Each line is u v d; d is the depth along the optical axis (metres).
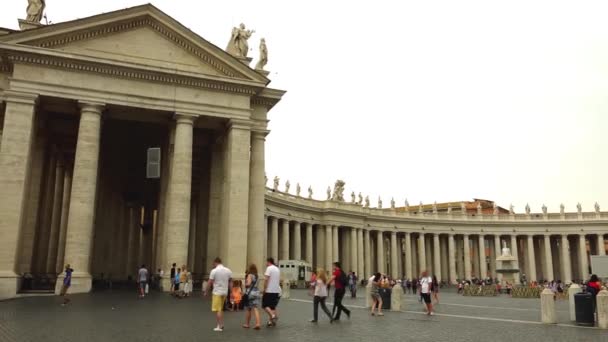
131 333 14.36
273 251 65.69
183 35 37.25
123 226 50.41
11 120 32.06
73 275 31.66
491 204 122.44
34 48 32.78
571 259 94.44
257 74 38.91
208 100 37.66
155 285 37.41
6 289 29.92
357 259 78.69
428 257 92.44
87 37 35.34
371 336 14.60
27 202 32.72
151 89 36.09
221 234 38.56
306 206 73.19
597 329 17.25
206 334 14.48
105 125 43.06
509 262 61.69
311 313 22.20
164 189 40.84
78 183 32.94
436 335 15.08
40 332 14.25
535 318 21.59
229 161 37.84
